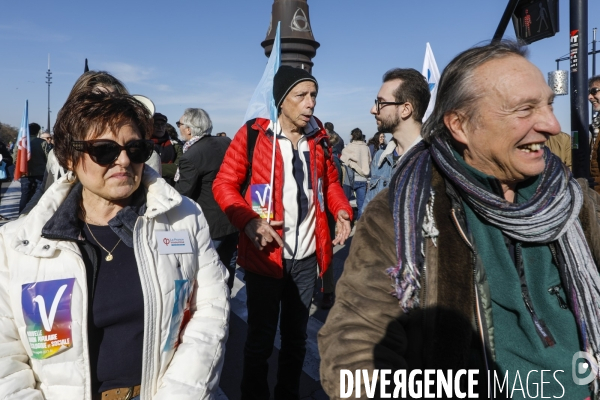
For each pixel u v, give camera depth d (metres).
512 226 1.15
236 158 2.64
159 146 5.79
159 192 1.52
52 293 1.32
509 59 1.17
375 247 1.21
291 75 2.58
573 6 3.43
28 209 3.39
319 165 2.77
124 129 1.38
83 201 1.48
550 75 3.86
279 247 2.53
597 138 4.02
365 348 1.09
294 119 2.60
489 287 1.17
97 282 1.39
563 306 1.21
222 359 1.52
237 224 2.48
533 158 1.17
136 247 1.44
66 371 1.33
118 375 1.39
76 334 1.33
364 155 8.46
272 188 2.58
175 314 1.48
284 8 4.29
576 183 1.25
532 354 1.17
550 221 1.14
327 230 2.77
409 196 1.22
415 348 1.14
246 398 2.62
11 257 1.34
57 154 1.41
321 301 4.74
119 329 1.40
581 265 1.17
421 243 1.16
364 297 1.15
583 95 3.46
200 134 3.98
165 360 1.46
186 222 1.60
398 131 3.12
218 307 1.59
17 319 1.32
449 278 1.13
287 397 2.74
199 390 1.41
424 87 3.04
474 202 1.17
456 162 1.21
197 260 1.62
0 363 1.28
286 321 2.74
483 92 1.15
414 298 1.13
